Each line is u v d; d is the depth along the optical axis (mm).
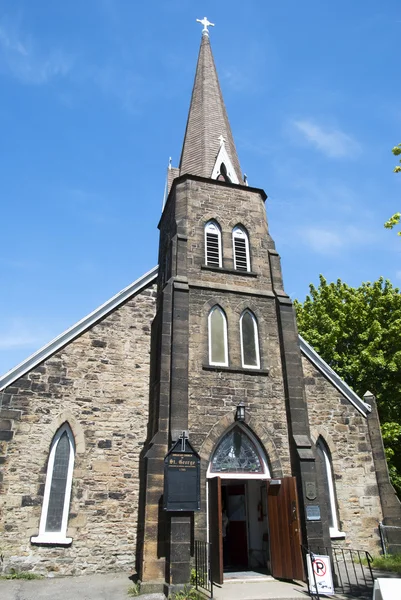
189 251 16688
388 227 12359
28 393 14547
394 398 24484
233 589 11164
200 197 18156
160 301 16297
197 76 27156
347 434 16641
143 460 13938
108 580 12469
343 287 30234
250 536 14875
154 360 15812
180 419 13281
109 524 13875
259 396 14680
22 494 13367
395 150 12508
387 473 16047
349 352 27359
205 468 13070
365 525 15430
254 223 18359
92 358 15805
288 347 15578
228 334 15469
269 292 16844
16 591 11188
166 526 11992
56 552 13141
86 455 14461
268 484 13555
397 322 25422
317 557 11180
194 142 22938
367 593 10852
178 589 10906
